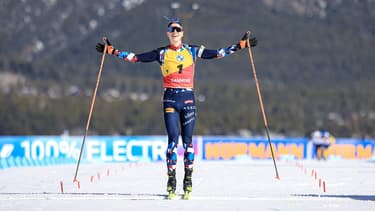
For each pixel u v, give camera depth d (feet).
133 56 79.10
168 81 77.61
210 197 77.05
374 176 128.67
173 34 77.61
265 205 69.46
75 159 212.64
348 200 74.43
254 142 260.83
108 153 221.05
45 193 85.92
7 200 74.38
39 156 198.29
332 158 274.16
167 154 77.30
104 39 79.77
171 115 77.20
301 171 147.54
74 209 66.18
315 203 71.26
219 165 184.65
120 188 96.58
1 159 185.26
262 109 86.79
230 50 79.56
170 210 65.51
